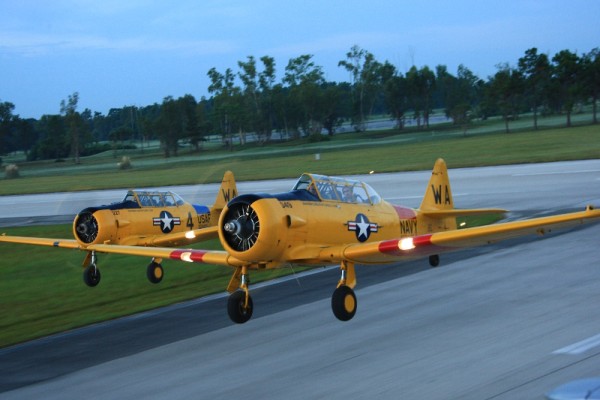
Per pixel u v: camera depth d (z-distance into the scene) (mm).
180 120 157500
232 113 160875
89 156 174875
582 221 15094
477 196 45000
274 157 108125
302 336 16891
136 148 186375
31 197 72438
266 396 13023
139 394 13734
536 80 136750
